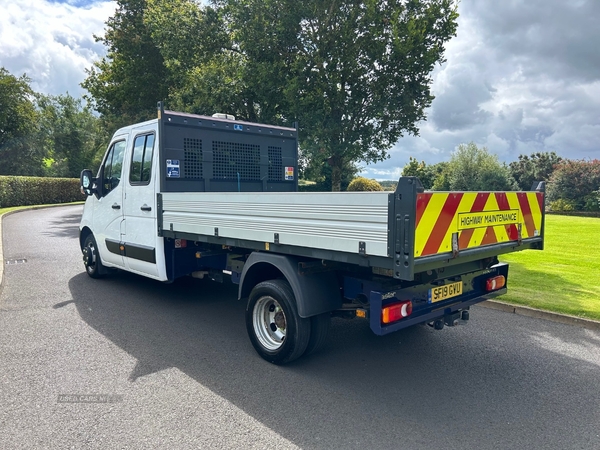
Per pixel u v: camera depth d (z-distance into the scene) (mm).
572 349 4871
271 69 12648
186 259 6043
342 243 3441
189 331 5309
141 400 3574
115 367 4223
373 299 3650
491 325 5703
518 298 6605
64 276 8312
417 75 12805
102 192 7172
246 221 4312
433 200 3168
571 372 4262
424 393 3795
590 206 30562
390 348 4887
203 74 14719
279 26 12250
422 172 50156
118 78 24500
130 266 6590
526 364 4445
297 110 12562
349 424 3258
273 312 4535
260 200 4141
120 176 6656
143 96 23172
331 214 3498
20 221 19594
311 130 12562
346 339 5184
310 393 3760
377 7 12031
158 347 4773
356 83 12703
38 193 31922
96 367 4215
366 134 13195
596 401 3664
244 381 3975
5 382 3869
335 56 12227
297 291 3998
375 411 3463
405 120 13141
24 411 3377
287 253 3975
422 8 12445
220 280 6090
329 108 12836
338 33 12148
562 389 3891
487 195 3736
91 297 6793
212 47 15641
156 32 16062
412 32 11547
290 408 3488
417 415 3406
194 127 6012
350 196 3355
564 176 32656
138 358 4457
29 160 48812
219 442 2994
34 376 3994
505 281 4789
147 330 5324
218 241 4754
